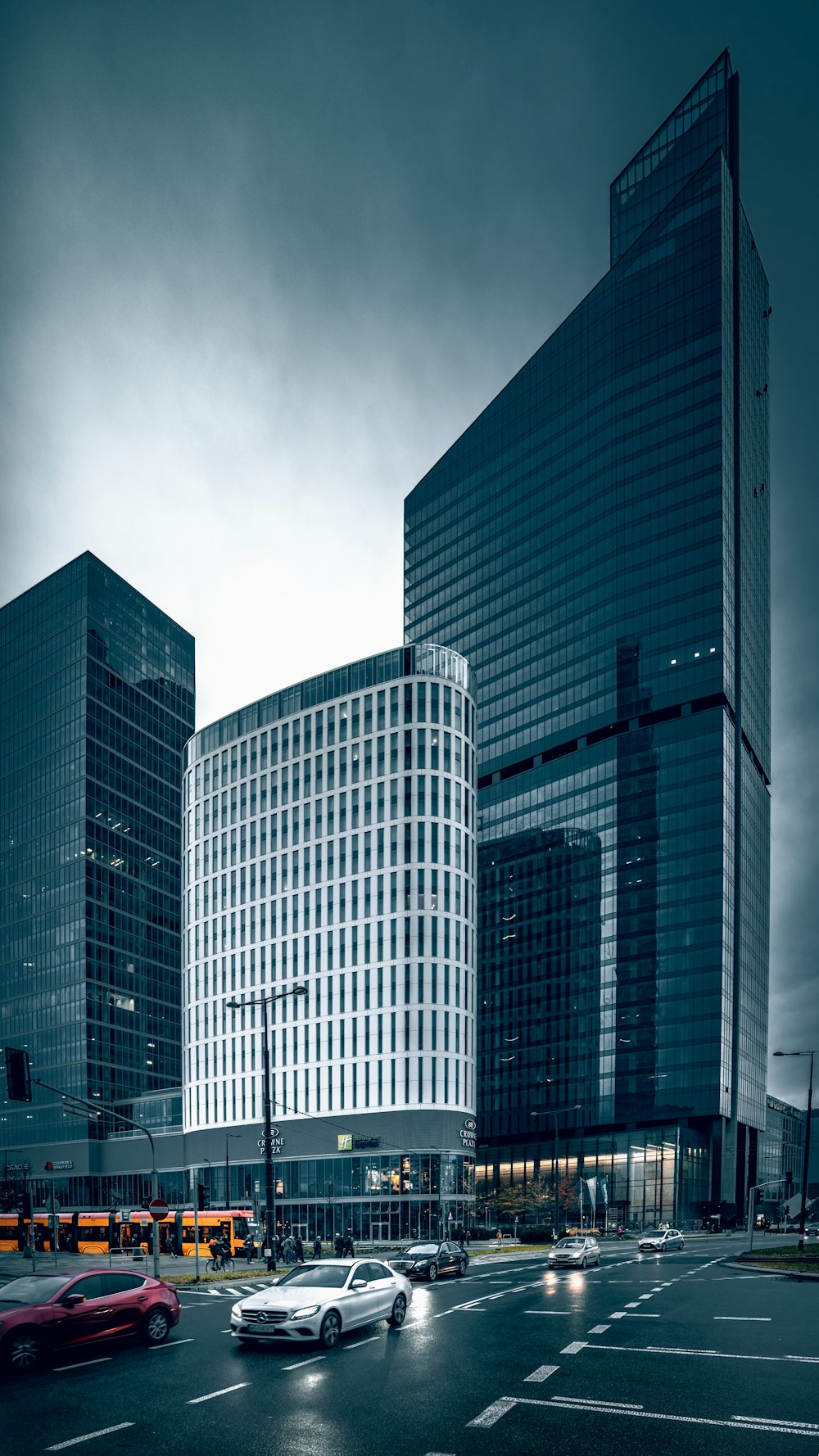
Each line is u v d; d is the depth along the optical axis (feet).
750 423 539.70
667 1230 220.02
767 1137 565.94
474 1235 308.40
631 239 554.05
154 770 619.67
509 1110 517.14
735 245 520.83
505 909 549.95
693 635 479.41
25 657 614.34
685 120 538.06
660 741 482.69
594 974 487.61
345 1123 349.82
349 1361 60.95
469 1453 40.45
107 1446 42.27
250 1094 389.19
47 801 579.07
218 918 424.46
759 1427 44.11
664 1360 60.54
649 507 506.89
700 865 455.63
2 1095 565.94
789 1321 79.46
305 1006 374.43
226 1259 168.45
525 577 572.10
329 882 378.94
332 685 398.42
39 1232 254.88
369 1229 333.21
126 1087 544.21
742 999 469.16
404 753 369.71
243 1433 43.96
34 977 561.43
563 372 570.05
